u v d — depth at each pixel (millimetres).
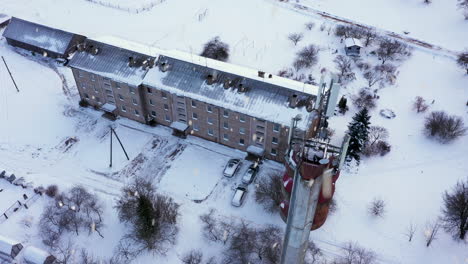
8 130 68062
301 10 102562
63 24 94375
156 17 97812
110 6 101188
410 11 103875
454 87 78250
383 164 62688
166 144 66000
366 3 107188
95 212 54562
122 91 65938
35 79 78250
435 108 72938
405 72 82250
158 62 64125
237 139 63344
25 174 61031
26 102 73312
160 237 51156
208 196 57906
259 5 103750
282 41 90438
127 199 54469
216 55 83750
